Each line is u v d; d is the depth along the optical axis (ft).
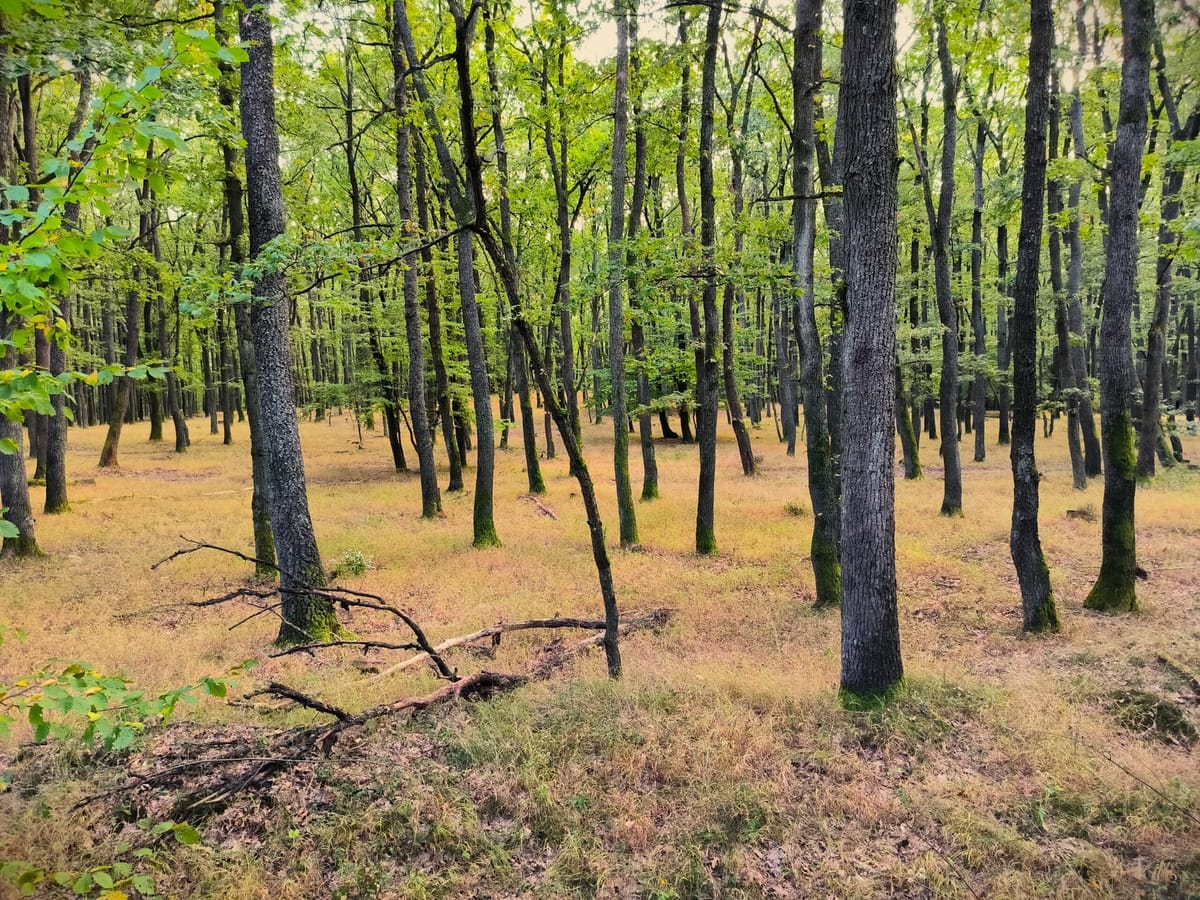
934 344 67.21
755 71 41.22
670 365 61.87
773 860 11.16
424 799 12.44
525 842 11.79
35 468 65.31
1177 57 26.68
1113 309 23.26
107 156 7.77
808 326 26.05
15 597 27.30
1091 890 10.15
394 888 10.80
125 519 43.21
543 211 59.52
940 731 14.53
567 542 38.86
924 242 69.77
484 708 15.80
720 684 16.96
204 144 32.35
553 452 81.15
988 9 35.81
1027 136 21.22
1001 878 10.44
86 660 20.10
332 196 71.77
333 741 13.91
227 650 21.91
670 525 42.27
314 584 22.56
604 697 16.26
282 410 22.24
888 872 10.77
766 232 27.37
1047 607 21.70
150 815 11.74
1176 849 10.70
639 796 12.68
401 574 31.27
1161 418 59.52
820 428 26.00
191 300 15.92
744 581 29.94
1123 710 15.51
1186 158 27.22
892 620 15.84
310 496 54.95
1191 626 21.36
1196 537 33.40
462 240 38.40
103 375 7.60
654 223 66.95
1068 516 40.22
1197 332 94.53
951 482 41.81
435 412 69.51
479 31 36.22
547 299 62.54
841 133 17.53
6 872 7.98
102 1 17.10
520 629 22.34
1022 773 13.11
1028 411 21.71
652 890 10.66
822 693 16.38
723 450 86.99
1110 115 49.83
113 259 30.86
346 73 53.78
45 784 12.47
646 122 39.93
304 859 11.18
